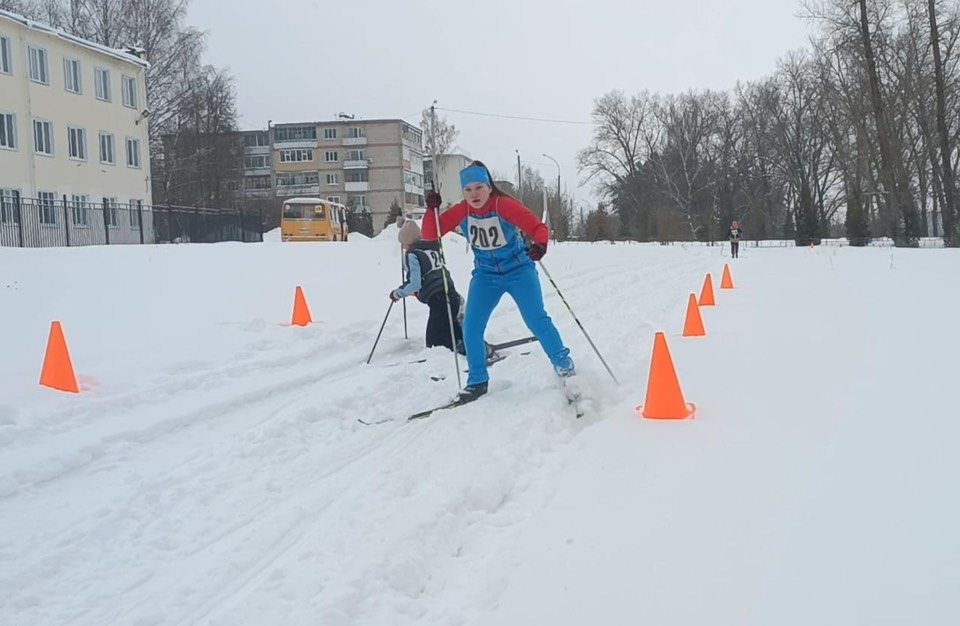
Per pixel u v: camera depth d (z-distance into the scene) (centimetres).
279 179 8538
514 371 673
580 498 363
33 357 712
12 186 3006
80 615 296
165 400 592
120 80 3716
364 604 288
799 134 6222
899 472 360
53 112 3247
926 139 3853
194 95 4962
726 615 251
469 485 389
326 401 582
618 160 7375
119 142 3700
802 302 1074
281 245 2153
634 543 310
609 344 761
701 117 7281
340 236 4031
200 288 1243
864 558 280
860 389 523
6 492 416
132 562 339
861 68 3897
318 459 464
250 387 630
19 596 309
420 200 9350
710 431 450
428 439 478
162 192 4872
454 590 301
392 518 355
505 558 310
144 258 1551
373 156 8506
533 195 6825
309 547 335
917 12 3538
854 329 793
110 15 4531
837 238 5828
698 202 7025
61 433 510
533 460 438
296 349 786
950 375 549
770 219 6912
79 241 3078
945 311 898
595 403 537
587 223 5119
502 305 1127
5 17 2955
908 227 3406
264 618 280
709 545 301
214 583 316
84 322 900
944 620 238
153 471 451
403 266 805
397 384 649
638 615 257
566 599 272
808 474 366
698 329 806
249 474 440
